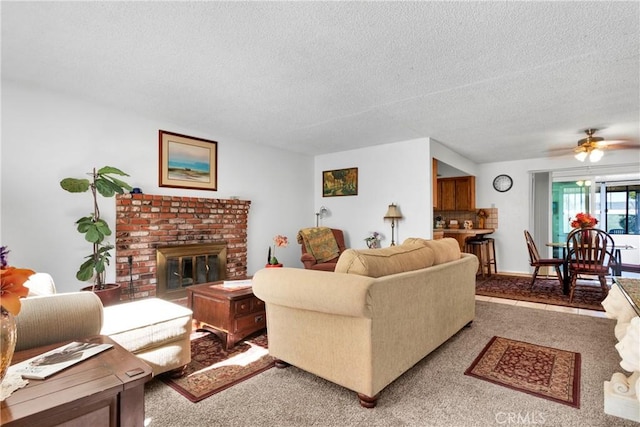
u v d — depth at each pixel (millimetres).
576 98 3184
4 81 2854
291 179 5695
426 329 2346
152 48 2316
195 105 3455
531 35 2111
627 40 2154
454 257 2973
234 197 4691
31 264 2994
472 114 3678
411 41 2195
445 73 2666
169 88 3020
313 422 1673
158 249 3764
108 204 3471
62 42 2246
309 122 4020
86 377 1093
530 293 4652
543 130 4301
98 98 3281
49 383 1051
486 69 2594
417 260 2369
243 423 1665
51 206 3104
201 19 1971
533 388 2002
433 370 2256
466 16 1918
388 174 5129
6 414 885
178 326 2121
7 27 2061
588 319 3426
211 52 2365
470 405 1823
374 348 1803
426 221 4691
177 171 4102
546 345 2705
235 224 4656
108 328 1860
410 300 2135
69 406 954
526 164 6293
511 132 4402
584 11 1860
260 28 2059
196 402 1858
